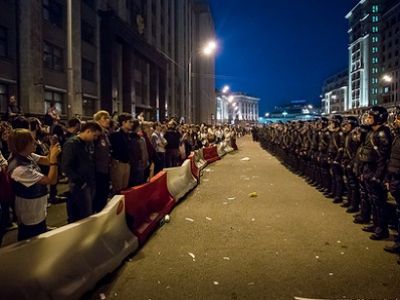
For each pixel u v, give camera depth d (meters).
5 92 19.52
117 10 33.28
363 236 6.67
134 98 38.47
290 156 18.06
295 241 6.38
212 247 6.10
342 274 4.94
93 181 6.17
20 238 4.41
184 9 68.06
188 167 12.13
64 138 10.71
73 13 25.09
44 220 4.56
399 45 96.94
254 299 4.25
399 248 5.73
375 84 111.06
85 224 4.73
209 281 4.75
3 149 8.79
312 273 4.98
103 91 30.02
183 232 7.01
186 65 69.06
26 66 20.25
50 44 23.02
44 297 3.80
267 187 12.48
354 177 8.47
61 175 12.70
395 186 5.85
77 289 4.23
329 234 6.80
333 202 9.79
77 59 25.62
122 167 7.96
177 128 15.44
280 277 4.86
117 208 5.75
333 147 9.93
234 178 14.91
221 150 27.27
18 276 3.63
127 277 4.93
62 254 4.24
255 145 45.44
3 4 19.17
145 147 9.04
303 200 10.12
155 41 47.75
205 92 87.06
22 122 7.77
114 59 30.89
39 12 21.20
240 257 5.61
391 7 101.88
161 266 5.29
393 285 4.60
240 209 8.98
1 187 4.48
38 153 8.64
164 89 50.12
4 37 19.47
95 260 4.80
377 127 6.67
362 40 115.44
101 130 6.12
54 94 23.66
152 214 7.45
